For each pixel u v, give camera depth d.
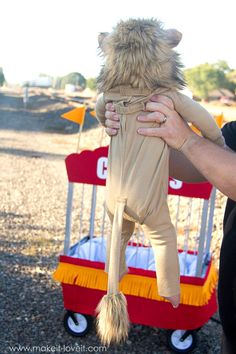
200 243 2.85
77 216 6.70
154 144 1.60
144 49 1.53
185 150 1.62
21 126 21.20
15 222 6.18
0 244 5.19
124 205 1.62
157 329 3.38
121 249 1.79
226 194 1.63
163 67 1.57
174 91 1.63
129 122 1.61
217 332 3.42
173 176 1.97
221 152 1.61
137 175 1.60
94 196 3.35
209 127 1.66
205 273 3.02
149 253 3.28
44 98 34.84
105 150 2.96
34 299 3.78
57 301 3.77
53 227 6.05
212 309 3.10
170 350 3.12
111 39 1.59
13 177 9.45
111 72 1.59
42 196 7.91
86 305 3.10
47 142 16.31
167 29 1.60
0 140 15.86
